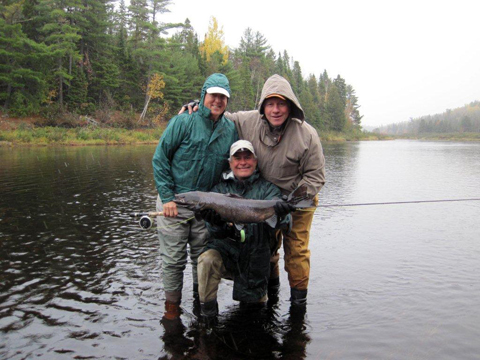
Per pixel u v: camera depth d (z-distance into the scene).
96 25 60.03
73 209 10.27
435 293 5.29
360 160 30.98
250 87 81.25
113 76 57.69
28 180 15.10
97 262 6.40
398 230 8.80
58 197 11.83
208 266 4.51
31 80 48.06
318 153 4.72
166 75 61.94
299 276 4.98
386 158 33.53
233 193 4.69
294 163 4.70
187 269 6.19
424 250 7.26
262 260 4.60
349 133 114.69
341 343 4.08
